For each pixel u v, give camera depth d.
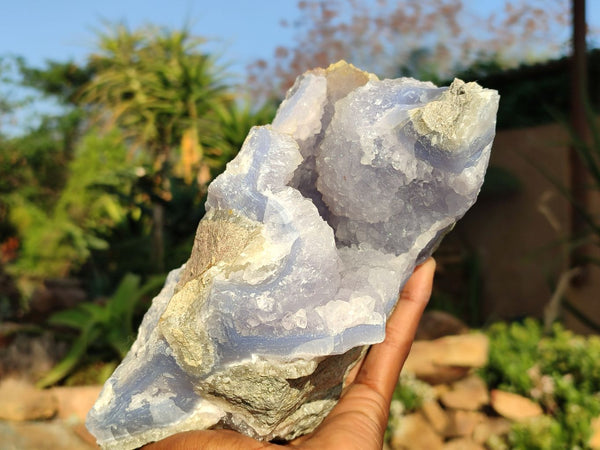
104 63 8.34
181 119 6.96
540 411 2.20
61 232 6.70
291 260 0.62
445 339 2.33
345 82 0.79
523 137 4.12
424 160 0.69
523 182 4.11
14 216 7.93
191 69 7.13
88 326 2.57
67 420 2.20
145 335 0.79
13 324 3.17
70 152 9.22
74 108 9.76
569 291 3.36
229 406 0.70
